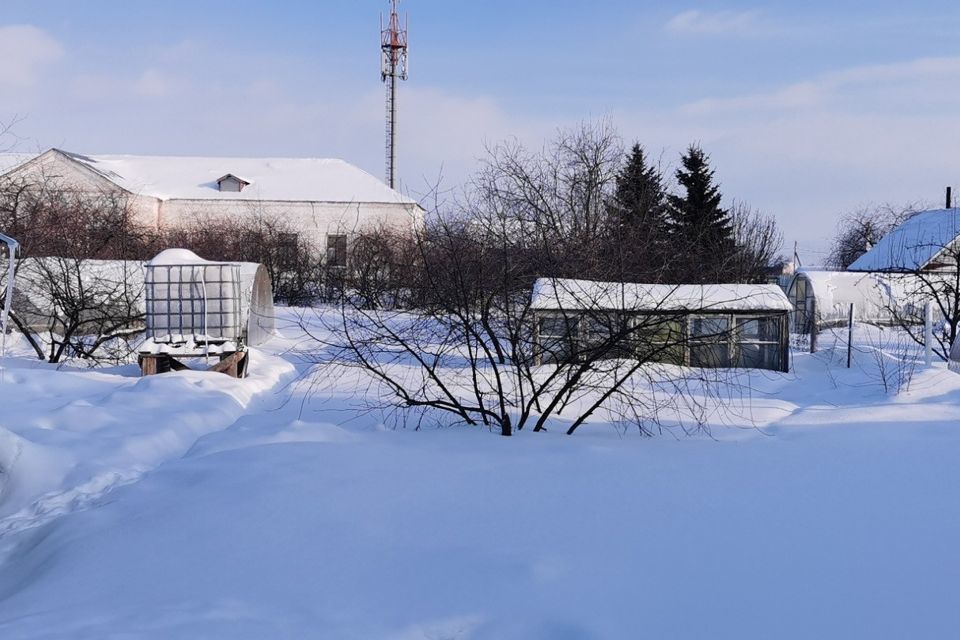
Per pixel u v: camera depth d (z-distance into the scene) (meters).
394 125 53.38
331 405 11.24
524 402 9.86
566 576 4.66
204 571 4.93
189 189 48.09
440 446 7.98
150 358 14.23
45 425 9.43
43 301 17.31
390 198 47.94
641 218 29.06
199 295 15.38
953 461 7.43
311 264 35.50
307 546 5.26
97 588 4.80
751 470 7.07
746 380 14.64
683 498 6.17
